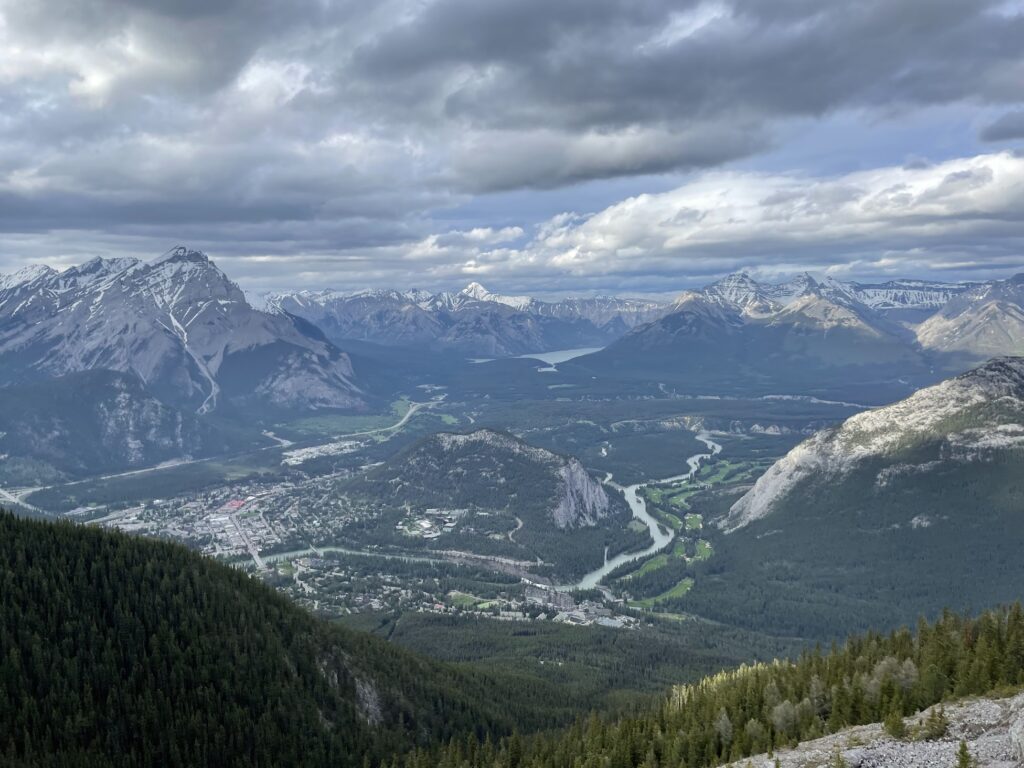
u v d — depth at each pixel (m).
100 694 168.25
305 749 174.12
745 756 137.25
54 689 163.38
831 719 139.12
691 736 148.88
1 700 156.25
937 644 155.62
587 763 153.50
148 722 164.50
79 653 171.88
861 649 178.62
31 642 170.00
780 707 147.00
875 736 123.81
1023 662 139.88
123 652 178.00
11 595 178.62
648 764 146.62
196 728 166.00
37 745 152.38
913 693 137.88
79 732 158.12
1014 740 107.88
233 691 178.25
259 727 171.38
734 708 160.25
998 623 160.50
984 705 123.94
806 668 173.25
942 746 113.75
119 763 155.25
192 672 177.88
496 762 168.38
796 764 119.19
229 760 165.50
